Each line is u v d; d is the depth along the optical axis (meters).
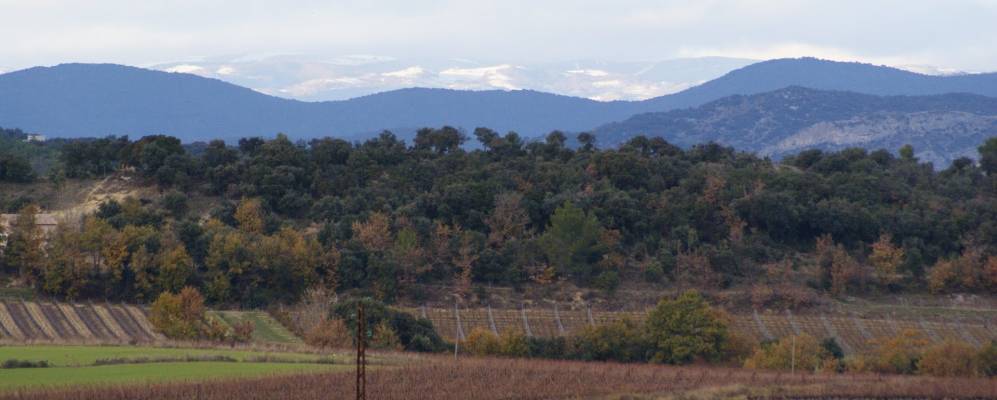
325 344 166.38
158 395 109.50
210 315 190.88
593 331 176.88
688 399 125.88
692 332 174.88
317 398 112.88
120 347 149.25
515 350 170.38
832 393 134.38
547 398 122.19
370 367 137.25
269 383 118.69
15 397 104.50
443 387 125.00
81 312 187.50
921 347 181.50
